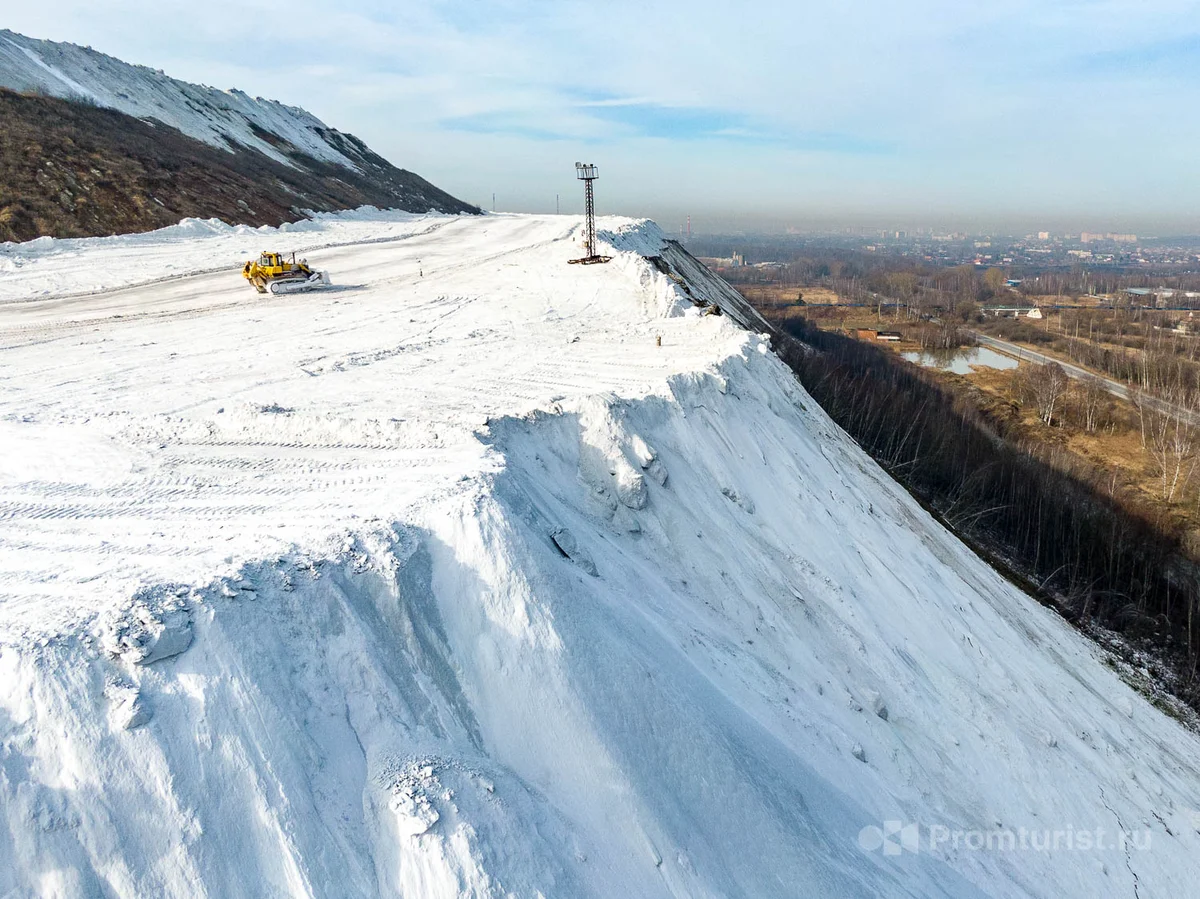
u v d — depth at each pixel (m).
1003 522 41.09
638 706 11.50
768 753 12.95
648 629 13.48
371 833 8.81
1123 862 17.59
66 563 10.83
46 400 19.11
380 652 10.39
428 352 24.59
